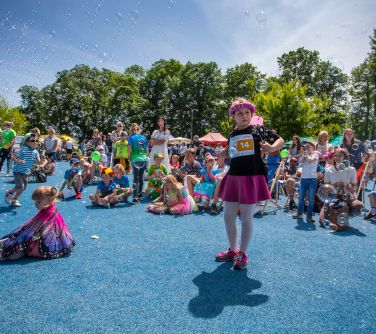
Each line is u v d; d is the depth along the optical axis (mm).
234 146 2566
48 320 1652
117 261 2549
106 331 1562
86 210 4668
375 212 4500
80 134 7113
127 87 33531
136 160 5285
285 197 6707
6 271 2299
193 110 33906
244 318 1719
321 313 1799
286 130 25344
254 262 2627
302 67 35688
